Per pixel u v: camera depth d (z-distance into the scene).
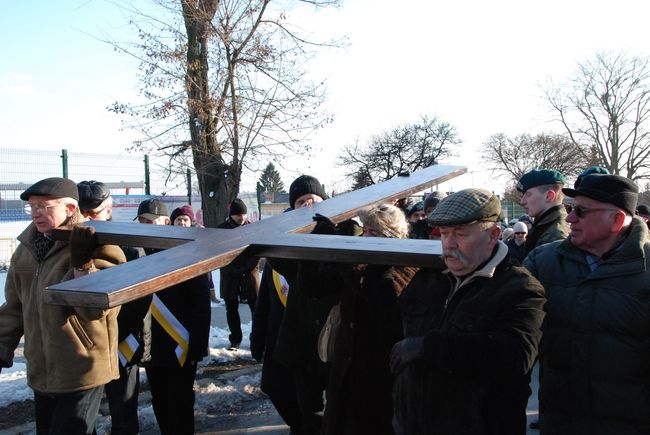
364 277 2.49
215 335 7.31
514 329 1.75
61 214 2.83
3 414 4.39
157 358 3.51
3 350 3.08
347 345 2.54
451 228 1.81
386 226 2.58
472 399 1.80
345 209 2.61
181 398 3.61
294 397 3.60
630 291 2.05
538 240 3.53
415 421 1.89
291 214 2.69
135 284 1.61
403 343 1.87
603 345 2.06
